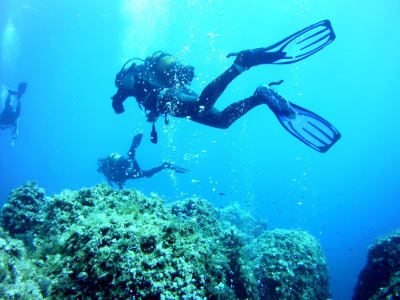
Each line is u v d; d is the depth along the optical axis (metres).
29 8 39.50
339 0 37.75
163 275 2.01
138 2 34.69
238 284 4.46
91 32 43.09
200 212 5.84
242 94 49.44
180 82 3.51
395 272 5.16
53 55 50.19
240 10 37.19
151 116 3.77
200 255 2.35
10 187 38.72
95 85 57.97
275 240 7.04
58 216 3.53
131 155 8.66
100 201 3.54
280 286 5.87
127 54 44.12
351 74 52.75
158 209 3.38
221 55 41.84
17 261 2.67
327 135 3.20
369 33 44.06
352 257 35.44
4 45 48.28
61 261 2.26
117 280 1.93
